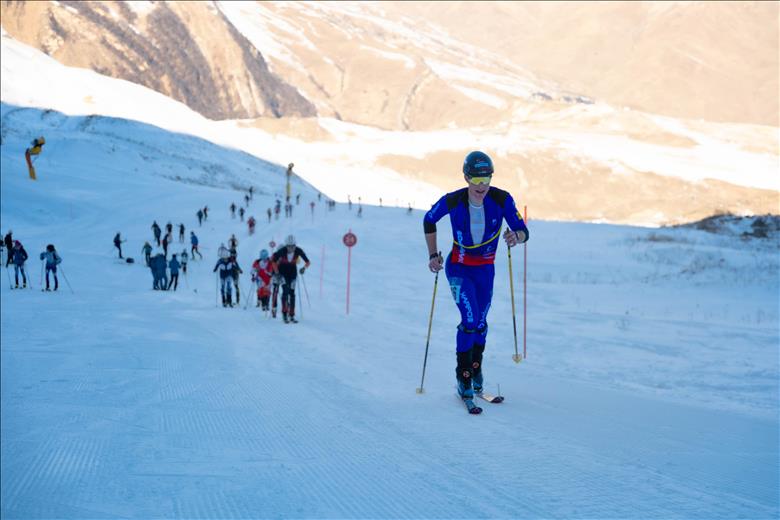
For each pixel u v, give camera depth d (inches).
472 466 152.9
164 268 925.2
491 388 265.0
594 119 6737.2
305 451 169.0
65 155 3181.6
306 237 1700.3
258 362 331.6
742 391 285.1
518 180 5113.2
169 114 4950.8
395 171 5290.4
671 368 350.0
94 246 1562.5
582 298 733.3
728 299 699.4
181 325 506.6
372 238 1678.2
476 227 223.0
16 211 2038.6
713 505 125.1
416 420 202.1
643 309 648.4
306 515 124.8
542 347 426.3
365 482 143.2
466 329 224.7
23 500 134.4
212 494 137.4
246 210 2326.5
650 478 142.3
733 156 5438.0
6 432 189.2
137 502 133.3
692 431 188.5
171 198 2442.2
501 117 7819.9
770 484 137.7
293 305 566.6
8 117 3996.1
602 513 121.5
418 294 844.0
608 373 333.1
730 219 1809.8
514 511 123.3
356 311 673.6
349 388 259.6
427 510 125.4
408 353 374.0
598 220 4028.1
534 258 1314.0
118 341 399.2
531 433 184.5
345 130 6441.9
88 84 5088.6
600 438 178.7
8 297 730.8
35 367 305.1
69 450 171.0
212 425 199.0
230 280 749.9
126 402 233.5
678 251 1300.4
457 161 5428.2
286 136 6176.2
